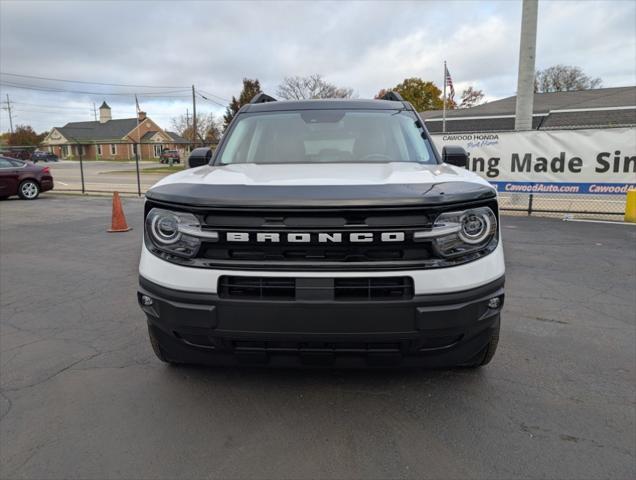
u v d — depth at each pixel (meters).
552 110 29.70
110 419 2.65
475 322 2.38
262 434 2.49
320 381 3.04
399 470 2.21
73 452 2.36
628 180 9.54
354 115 3.84
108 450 2.37
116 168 47.44
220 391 2.93
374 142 3.52
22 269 6.09
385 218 2.25
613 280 5.32
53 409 2.75
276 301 2.28
